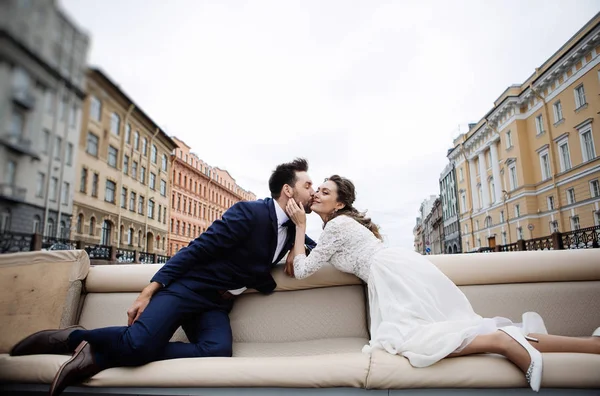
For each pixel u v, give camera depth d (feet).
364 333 5.83
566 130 64.54
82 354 4.16
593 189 59.31
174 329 4.67
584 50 59.11
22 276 5.57
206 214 149.48
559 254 5.77
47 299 5.59
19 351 4.69
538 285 5.68
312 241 6.62
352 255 5.42
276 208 5.63
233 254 5.32
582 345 3.91
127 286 6.15
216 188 159.43
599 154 57.88
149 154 99.19
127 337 4.14
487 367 3.69
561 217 65.87
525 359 3.63
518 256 5.81
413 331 4.12
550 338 3.97
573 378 3.53
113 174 77.00
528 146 75.41
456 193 110.42
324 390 3.84
